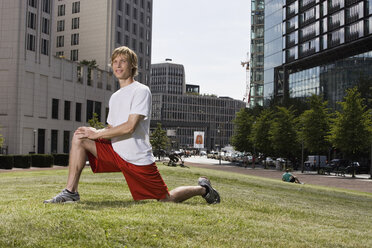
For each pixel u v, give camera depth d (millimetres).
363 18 53969
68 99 61219
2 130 51969
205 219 3904
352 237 4234
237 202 6234
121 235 3059
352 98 39781
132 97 4242
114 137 4258
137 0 83875
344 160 51906
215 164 65062
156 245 2928
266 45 85500
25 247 2639
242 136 64438
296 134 51469
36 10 54625
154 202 4516
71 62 61906
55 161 44438
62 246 2705
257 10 105750
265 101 84812
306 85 70562
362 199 14070
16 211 3629
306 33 67812
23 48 52625
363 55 56906
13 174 16766
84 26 77312
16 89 52125
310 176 40938
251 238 3434
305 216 5828
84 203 4324
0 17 52562
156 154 72688
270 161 62000
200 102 174875
